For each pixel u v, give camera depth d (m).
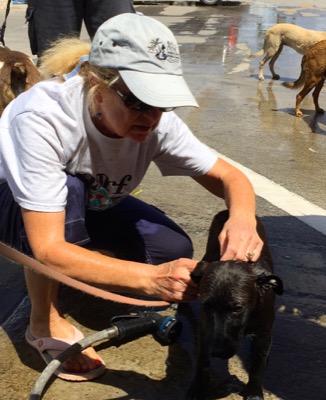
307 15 9.73
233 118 3.58
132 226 1.44
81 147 1.18
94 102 1.10
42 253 1.10
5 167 1.14
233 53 6.09
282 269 1.78
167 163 1.36
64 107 1.13
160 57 1.01
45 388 1.26
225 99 4.11
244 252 1.18
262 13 9.94
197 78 4.82
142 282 1.08
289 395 1.27
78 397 1.23
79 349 1.27
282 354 1.40
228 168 1.38
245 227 1.22
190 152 1.34
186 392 1.26
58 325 1.37
